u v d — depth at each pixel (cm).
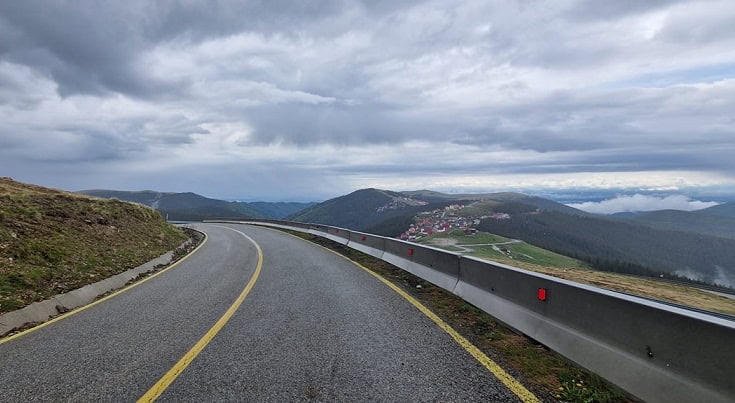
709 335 291
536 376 406
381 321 623
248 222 4984
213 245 2130
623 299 375
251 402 360
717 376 282
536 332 503
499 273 637
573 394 362
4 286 788
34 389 397
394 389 381
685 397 297
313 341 531
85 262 1105
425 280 966
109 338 565
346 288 899
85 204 1788
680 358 312
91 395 382
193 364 457
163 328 610
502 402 351
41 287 841
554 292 487
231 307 737
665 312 328
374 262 1365
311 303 756
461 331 566
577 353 420
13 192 1644
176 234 2350
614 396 354
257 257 1544
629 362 356
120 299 841
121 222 1825
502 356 464
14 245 1023
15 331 623
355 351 490
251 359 469
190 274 1168
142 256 1416
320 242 2250
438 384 391
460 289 772
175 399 369
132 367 452
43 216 1370
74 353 504
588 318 422
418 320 626
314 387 390
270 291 878
